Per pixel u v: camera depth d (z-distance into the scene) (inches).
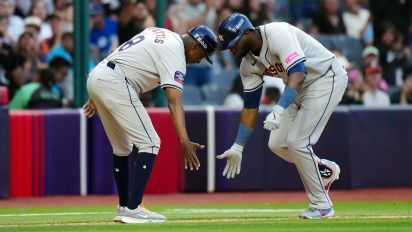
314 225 781.3
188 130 1284.4
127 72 797.9
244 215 944.9
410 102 1726.1
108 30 1617.9
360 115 1342.3
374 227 764.0
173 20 1699.1
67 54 1546.5
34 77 1515.7
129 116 796.6
